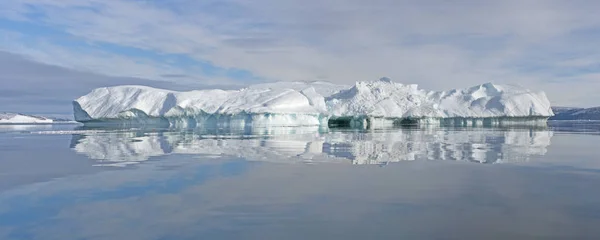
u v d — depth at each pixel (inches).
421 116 4160.9
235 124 2992.1
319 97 3491.6
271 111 2935.5
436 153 1024.2
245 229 386.0
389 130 2642.7
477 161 857.5
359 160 878.4
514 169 742.5
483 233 375.6
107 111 3376.0
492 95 5009.8
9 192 546.6
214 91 3385.8
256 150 1091.3
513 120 4626.0
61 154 1005.8
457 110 4630.9
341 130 2576.3
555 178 645.9
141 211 450.0
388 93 4512.8
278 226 395.2
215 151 1064.8
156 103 3309.5
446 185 588.4
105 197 516.7
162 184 597.3
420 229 386.0
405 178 647.8
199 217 425.7
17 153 1037.2
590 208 459.8
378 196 518.0
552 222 408.2
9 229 394.3
